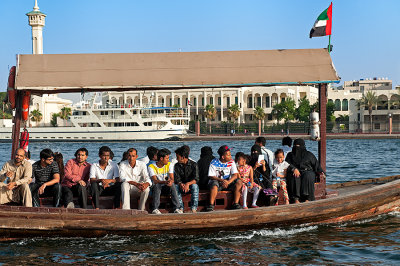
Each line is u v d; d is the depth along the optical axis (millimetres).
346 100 101750
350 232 9633
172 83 9820
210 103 108562
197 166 9641
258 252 8250
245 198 9773
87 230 8758
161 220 8883
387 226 10141
